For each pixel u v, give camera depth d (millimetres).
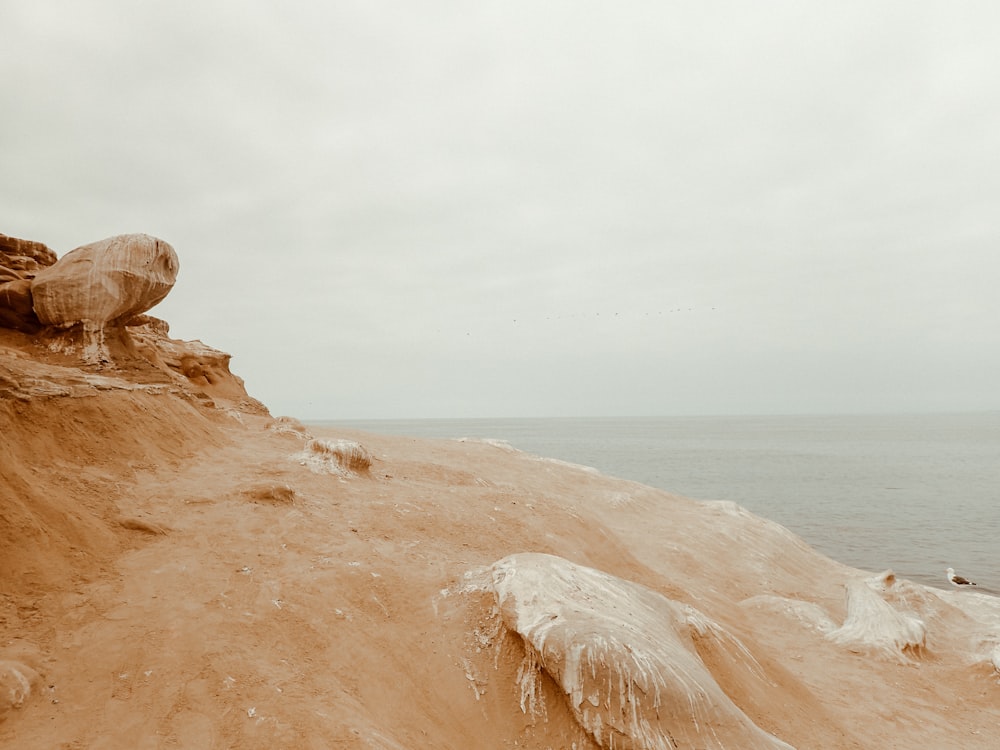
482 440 30797
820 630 14945
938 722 10320
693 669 7223
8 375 10008
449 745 6426
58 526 7746
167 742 5219
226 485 11055
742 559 21875
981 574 28031
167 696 5727
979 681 12367
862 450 110875
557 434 185625
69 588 7004
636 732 6227
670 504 27594
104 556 7777
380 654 7363
